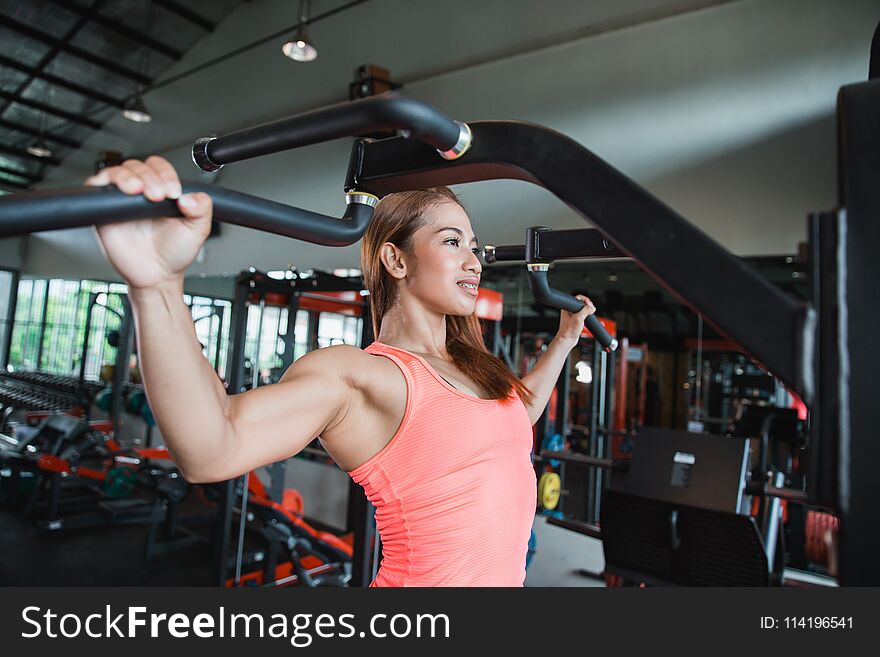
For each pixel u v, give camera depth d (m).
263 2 6.82
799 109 3.23
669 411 3.72
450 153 0.52
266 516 3.47
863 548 0.36
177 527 4.51
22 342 10.66
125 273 0.44
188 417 0.48
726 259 0.40
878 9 3.04
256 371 3.72
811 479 0.38
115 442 5.30
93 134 9.48
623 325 3.87
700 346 3.66
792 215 3.18
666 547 1.80
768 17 3.39
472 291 0.86
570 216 3.89
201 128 7.43
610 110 3.95
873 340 0.37
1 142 9.96
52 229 0.37
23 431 6.17
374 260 0.90
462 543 0.69
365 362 0.69
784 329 0.39
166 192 0.41
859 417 0.37
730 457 2.09
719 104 3.50
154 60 7.91
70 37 7.43
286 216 0.52
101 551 4.18
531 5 4.48
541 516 3.65
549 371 1.15
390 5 5.48
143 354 0.47
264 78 6.72
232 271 6.29
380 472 0.70
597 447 3.86
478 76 4.73
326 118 0.48
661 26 3.80
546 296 1.08
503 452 0.74
